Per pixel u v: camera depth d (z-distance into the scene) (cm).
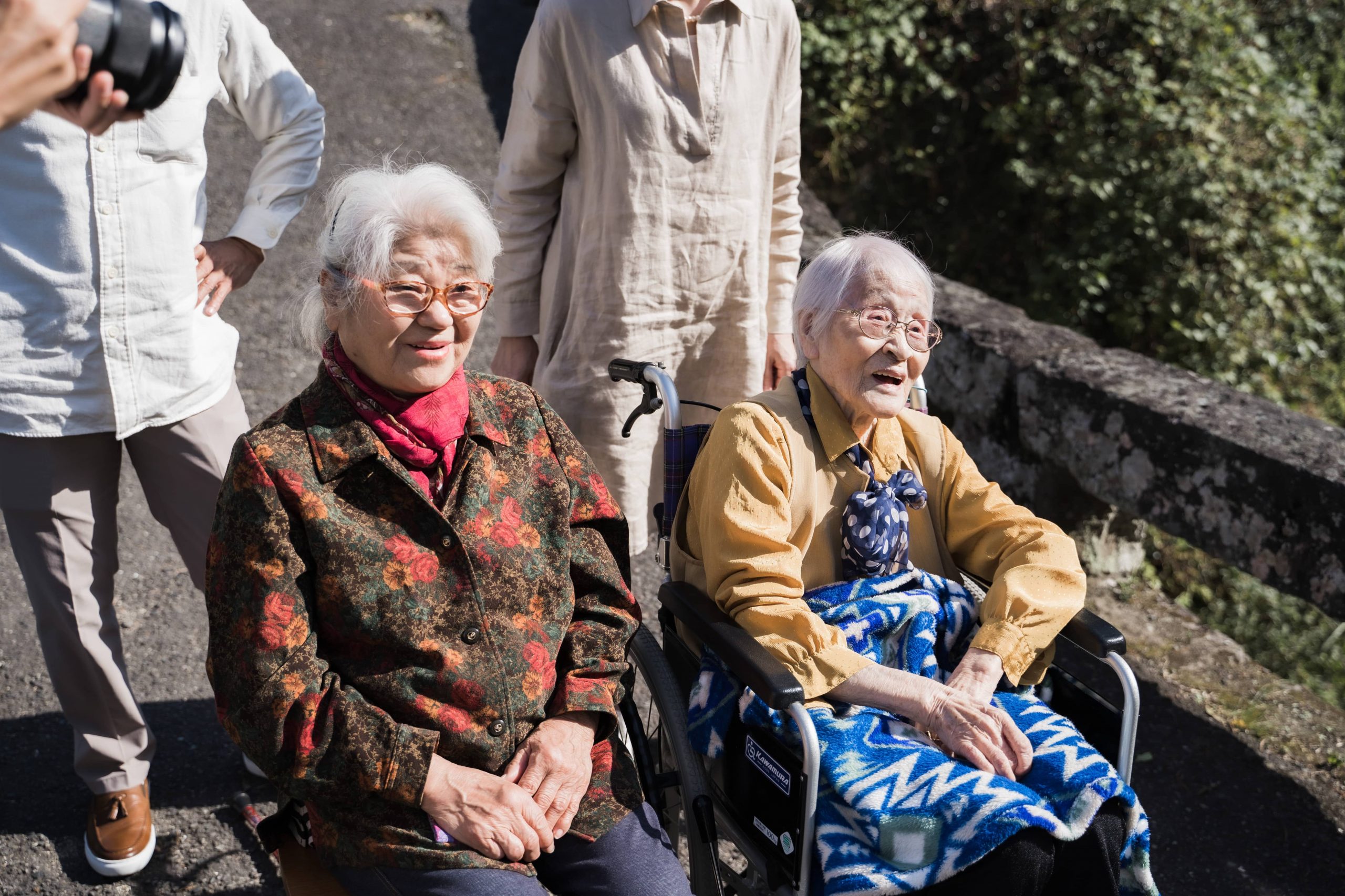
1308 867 288
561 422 209
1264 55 640
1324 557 315
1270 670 403
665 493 236
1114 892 188
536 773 188
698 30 261
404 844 179
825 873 184
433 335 181
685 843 279
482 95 679
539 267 286
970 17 651
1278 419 348
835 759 193
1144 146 617
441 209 180
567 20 255
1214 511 343
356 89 659
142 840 252
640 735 210
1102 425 371
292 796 181
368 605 179
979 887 180
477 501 190
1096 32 630
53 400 222
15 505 229
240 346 467
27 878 248
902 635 218
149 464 245
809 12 636
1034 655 215
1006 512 234
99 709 245
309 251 535
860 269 219
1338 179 664
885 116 659
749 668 189
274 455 177
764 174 284
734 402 296
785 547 212
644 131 261
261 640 174
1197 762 324
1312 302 627
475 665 185
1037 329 425
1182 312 609
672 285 276
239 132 610
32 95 91
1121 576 421
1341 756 329
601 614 204
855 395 221
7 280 213
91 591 240
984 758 195
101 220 214
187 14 223
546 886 194
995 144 665
